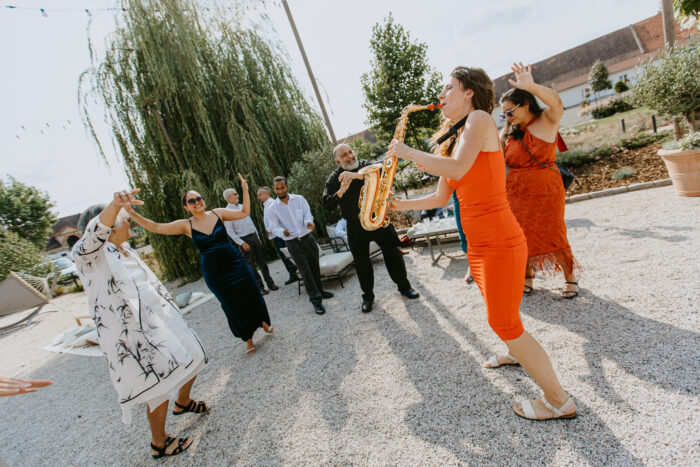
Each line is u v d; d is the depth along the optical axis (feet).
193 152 25.88
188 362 7.76
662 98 18.62
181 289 25.72
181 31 23.71
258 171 26.09
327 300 15.48
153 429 7.81
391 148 5.46
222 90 25.90
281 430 7.84
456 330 10.03
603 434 5.61
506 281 5.48
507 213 5.51
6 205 70.38
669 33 19.03
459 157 5.01
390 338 10.58
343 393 8.56
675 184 15.66
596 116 64.18
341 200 12.23
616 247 12.42
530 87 8.48
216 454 7.63
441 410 7.11
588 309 9.24
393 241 12.64
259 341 12.99
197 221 11.16
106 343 7.00
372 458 6.38
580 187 21.58
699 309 8.00
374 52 44.01
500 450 5.83
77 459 8.93
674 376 6.37
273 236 15.96
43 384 4.90
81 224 7.49
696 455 4.91
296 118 28.48
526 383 7.23
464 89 5.53
